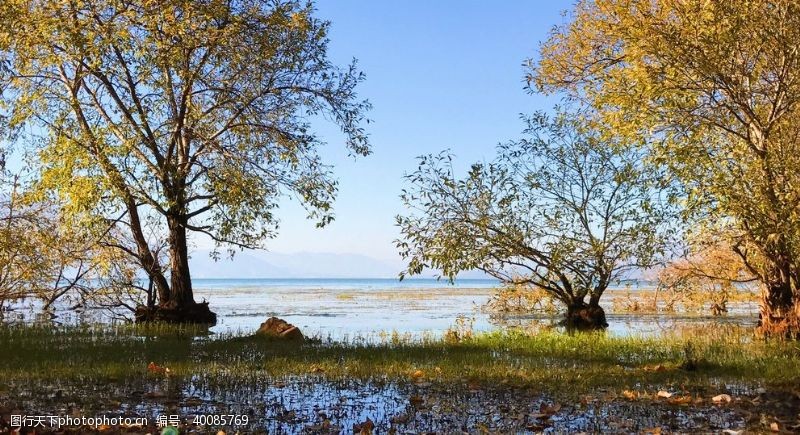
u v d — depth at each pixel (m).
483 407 8.05
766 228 13.95
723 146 15.50
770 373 10.41
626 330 20.25
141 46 18.61
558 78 20.45
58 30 18.59
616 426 7.05
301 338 16.61
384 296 55.22
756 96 15.19
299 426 7.11
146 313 22.47
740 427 6.98
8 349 13.34
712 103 14.96
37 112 19.94
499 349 14.27
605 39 18.83
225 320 25.81
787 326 16.30
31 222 22.00
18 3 18.11
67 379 9.74
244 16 20.53
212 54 20.36
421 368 11.11
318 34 21.77
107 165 19.00
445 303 41.28
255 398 8.52
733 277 21.28
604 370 10.98
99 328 19.41
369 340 16.84
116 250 23.36
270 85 21.80
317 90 22.61
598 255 21.20
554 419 7.41
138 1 18.84
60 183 19.23
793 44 14.11
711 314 27.86
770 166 13.91
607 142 19.45
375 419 7.46
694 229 16.67
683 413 7.66
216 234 22.48
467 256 21.00
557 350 13.90
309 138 22.83
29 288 24.02
